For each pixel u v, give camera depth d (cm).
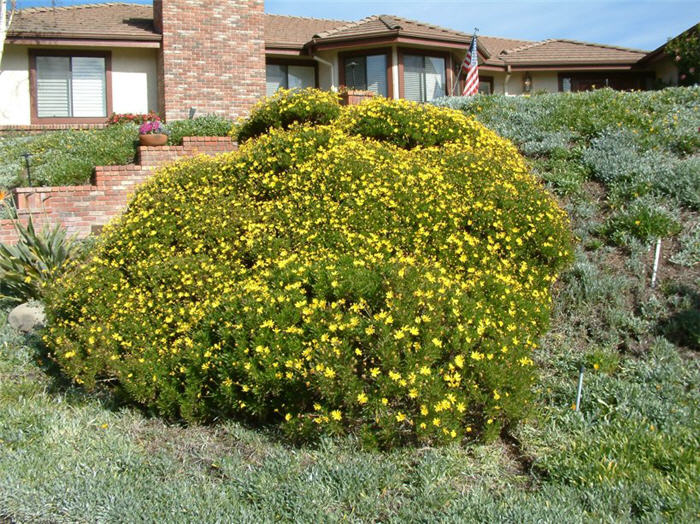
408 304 399
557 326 555
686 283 585
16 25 1487
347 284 418
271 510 329
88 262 607
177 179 634
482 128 797
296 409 400
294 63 1739
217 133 1260
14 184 1048
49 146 1205
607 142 859
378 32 1568
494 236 555
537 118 984
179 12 1501
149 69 1588
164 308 489
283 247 518
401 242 519
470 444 390
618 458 364
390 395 375
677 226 660
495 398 379
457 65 1795
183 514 325
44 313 606
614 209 722
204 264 514
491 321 420
